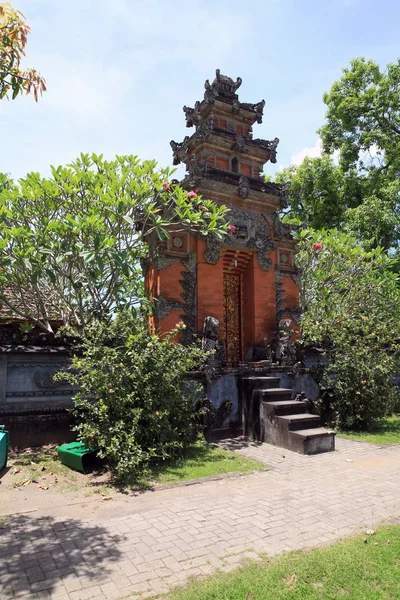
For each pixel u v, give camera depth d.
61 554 4.55
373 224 20.36
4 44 5.24
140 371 8.19
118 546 4.73
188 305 11.74
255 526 5.25
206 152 13.37
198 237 12.09
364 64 23.06
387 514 5.65
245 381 11.18
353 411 11.57
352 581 3.86
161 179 10.87
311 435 9.17
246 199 13.16
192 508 5.91
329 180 22.78
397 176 22.34
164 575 4.09
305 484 7.01
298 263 15.48
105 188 10.39
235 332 13.34
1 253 9.24
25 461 8.12
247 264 13.46
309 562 4.21
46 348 9.52
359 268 16.52
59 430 9.50
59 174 10.20
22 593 3.81
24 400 9.34
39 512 5.80
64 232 9.50
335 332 12.32
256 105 14.52
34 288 10.58
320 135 24.67
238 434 11.05
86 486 6.89
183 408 9.01
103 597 3.74
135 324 9.16
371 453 9.16
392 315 15.44
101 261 8.92
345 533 5.04
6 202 10.28
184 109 14.78
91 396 9.04
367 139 22.39
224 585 3.83
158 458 8.29
